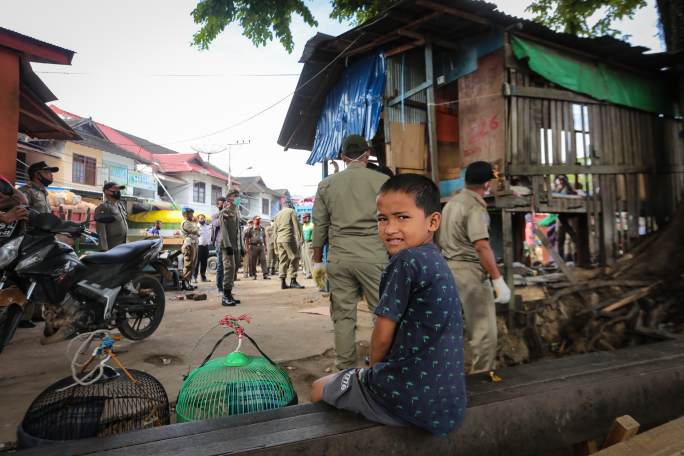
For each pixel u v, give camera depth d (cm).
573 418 200
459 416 155
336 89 768
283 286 950
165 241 1783
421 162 667
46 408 198
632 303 495
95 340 451
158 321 475
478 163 318
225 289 704
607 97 655
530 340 463
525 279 566
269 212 4322
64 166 2169
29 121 837
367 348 437
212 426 158
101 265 402
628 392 217
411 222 153
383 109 645
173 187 3144
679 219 609
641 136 709
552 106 611
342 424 158
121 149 2662
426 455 163
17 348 430
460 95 633
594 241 659
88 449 142
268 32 979
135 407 207
